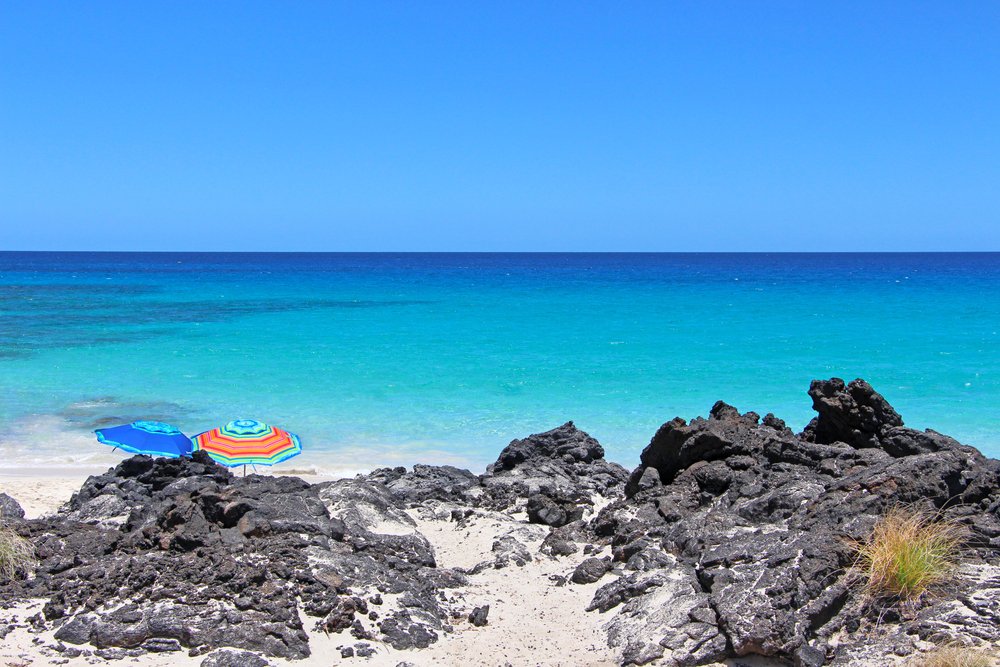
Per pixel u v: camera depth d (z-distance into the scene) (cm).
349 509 1094
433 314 5369
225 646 739
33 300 6650
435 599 872
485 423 2245
